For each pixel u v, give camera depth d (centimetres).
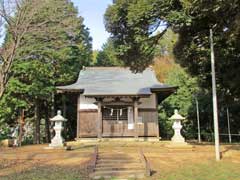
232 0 1367
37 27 1814
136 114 3036
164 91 3173
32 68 3384
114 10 1686
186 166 1653
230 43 1823
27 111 3831
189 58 2092
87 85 3262
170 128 4041
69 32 2180
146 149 2166
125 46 1759
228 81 2139
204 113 3878
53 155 1964
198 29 1838
